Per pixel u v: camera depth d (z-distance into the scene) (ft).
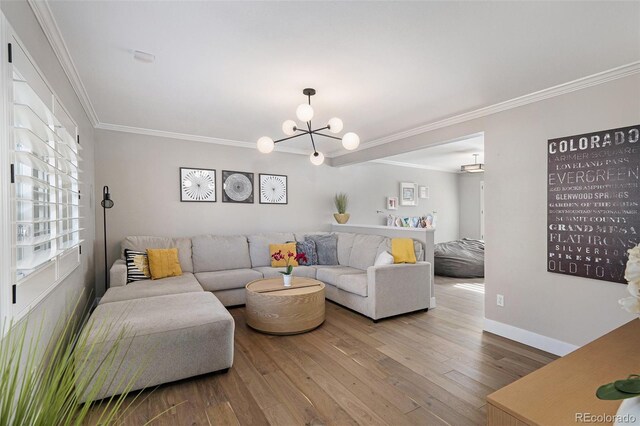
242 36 6.58
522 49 7.06
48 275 5.61
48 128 5.45
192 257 14.07
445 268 20.17
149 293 10.09
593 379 3.15
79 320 9.03
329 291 14.32
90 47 6.97
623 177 7.91
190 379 7.66
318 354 9.06
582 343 8.61
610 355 3.63
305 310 10.70
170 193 14.73
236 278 13.29
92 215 12.05
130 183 13.87
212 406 6.62
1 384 2.40
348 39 6.69
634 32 6.37
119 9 5.69
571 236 8.83
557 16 5.86
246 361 8.62
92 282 11.98
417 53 7.25
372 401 6.80
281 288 11.50
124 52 7.21
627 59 7.50
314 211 19.21
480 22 6.07
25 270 4.56
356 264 15.12
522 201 9.97
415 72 8.21
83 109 10.29
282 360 8.68
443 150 19.38
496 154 10.69
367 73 8.29
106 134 13.35
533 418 2.59
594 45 6.89
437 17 5.93
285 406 6.62
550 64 7.75
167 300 8.98
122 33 6.45
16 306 4.22
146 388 7.23
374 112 11.47
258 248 15.53
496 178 10.68
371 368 8.23
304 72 8.25
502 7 5.61
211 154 15.76
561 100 9.07
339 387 7.34
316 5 5.59
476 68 8.00
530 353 9.16
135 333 6.93
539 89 9.29
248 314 11.19
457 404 6.70
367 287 12.04
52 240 5.95
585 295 8.59
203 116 12.05
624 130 7.89
